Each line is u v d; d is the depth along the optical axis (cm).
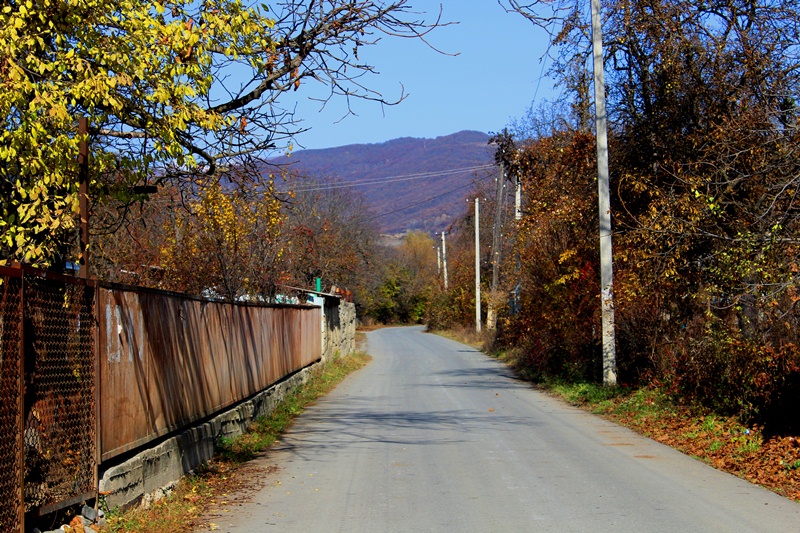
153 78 847
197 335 994
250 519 695
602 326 1692
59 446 584
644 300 1608
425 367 2983
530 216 2247
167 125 850
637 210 1797
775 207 1145
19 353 520
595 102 1672
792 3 1403
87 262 736
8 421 503
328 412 1578
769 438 1008
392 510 724
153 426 790
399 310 10212
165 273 1811
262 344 1511
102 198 883
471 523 669
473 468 938
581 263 1967
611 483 839
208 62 883
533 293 2292
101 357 655
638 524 658
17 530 509
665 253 1399
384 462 990
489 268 5862
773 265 1070
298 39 973
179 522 671
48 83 770
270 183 1384
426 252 10994
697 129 1593
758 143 1266
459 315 6431
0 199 779
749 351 1130
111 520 631
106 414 662
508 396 1859
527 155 2388
